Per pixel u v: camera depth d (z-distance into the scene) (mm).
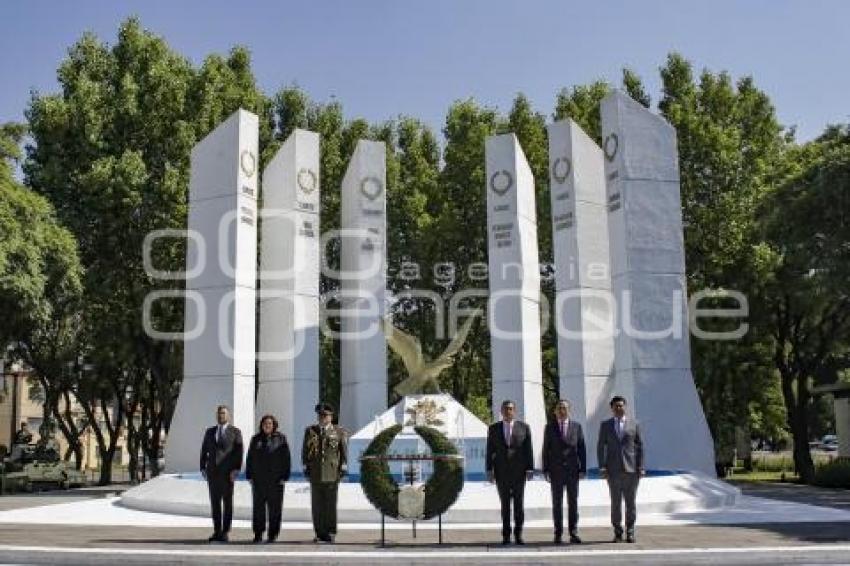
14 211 26062
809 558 10773
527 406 22922
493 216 24047
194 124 31203
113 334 32781
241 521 16125
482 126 34938
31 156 31578
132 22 32625
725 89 34375
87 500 22328
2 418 55250
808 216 25062
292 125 35906
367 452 12422
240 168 22594
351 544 12086
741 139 34188
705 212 31938
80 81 31172
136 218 30672
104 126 31000
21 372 46625
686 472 20125
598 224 24406
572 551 11047
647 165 22703
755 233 30328
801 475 32562
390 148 37938
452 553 10945
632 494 12078
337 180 34938
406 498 12109
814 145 32750
